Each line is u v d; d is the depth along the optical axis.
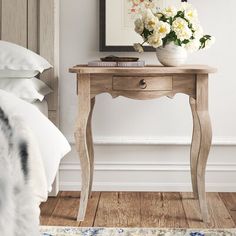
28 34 3.47
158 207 3.23
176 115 3.59
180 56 3.11
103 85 2.96
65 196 3.49
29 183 2.05
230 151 3.59
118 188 3.61
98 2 3.56
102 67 3.05
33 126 2.38
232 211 3.15
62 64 3.59
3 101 2.39
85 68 2.92
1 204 1.98
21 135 2.18
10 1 3.46
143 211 3.15
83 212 2.98
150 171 3.61
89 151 3.39
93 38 3.58
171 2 3.50
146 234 2.73
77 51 3.58
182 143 3.56
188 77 2.94
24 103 2.49
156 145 3.59
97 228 2.82
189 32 3.01
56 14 3.49
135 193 3.57
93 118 3.60
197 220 2.98
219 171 3.59
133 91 2.95
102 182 3.60
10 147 2.13
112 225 2.89
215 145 3.58
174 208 3.21
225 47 3.54
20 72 3.11
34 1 3.46
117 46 3.53
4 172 2.05
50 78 3.46
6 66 3.04
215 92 3.57
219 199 3.41
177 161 3.60
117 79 2.95
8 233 1.94
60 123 3.61
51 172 2.32
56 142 2.43
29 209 2.00
